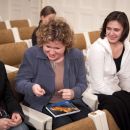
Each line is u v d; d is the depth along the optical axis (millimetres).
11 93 1646
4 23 4094
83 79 1825
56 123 1601
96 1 4598
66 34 1612
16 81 1709
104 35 2076
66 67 1746
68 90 1697
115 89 2018
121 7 4039
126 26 2008
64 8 5172
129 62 2035
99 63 1946
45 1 5469
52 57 1654
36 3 5820
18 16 6379
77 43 3105
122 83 2078
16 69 2113
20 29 3373
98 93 1939
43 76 1708
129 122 1815
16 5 6340
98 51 1954
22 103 1766
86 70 2006
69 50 1770
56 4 5289
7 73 1740
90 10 4734
